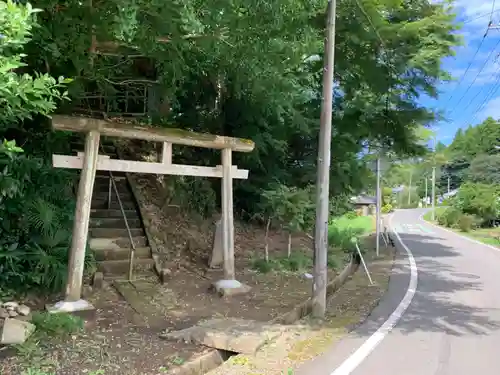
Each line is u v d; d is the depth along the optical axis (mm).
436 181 74125
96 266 7809
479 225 30844
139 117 12102
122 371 4363
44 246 6520
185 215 11469
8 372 4102
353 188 15648
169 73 8609
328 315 7141
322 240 6918
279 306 7172
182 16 5008
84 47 6336
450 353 5391
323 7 7289
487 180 39156
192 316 6496
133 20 4711
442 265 12984
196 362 4691
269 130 12570
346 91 12602
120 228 9352
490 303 8141
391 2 9680
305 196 10875
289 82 10828
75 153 8734
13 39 3516
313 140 14078
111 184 10383
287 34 6906
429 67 11133
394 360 5121
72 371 4281
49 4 5078
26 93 3951
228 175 8164
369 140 14398
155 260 8617
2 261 5910
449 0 11547
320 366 4895
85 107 11062
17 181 5480
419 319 6969
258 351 5199
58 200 7102
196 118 12031
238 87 9922
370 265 12859
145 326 5910
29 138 7262
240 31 6348
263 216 13109
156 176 11703
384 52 10594
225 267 7996
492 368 4918
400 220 40750
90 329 5574
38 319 5148
